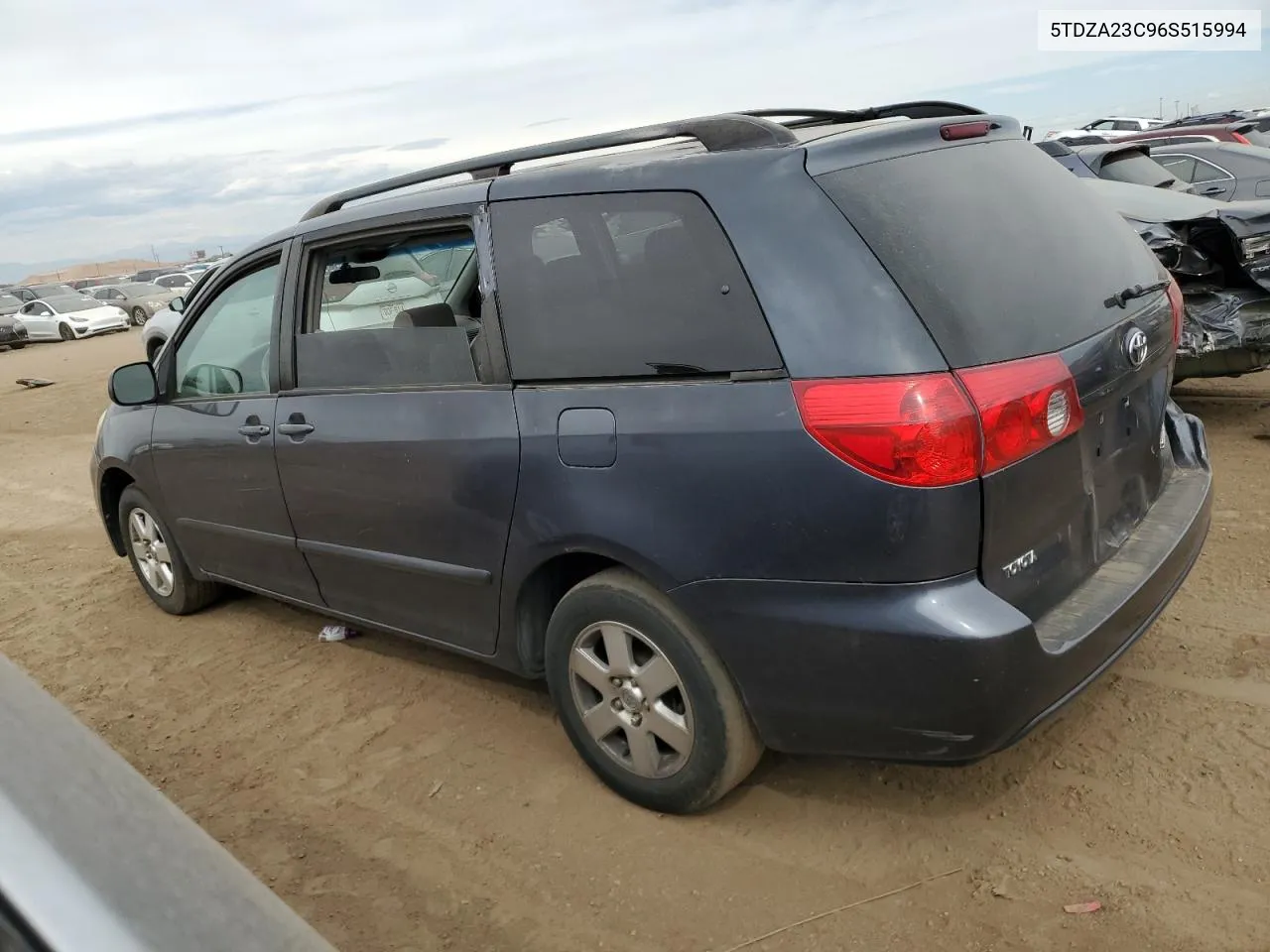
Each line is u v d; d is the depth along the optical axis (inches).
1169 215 230.8
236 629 183.6
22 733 43.3
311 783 128.0
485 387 114.1
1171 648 134.9
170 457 167.8
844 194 91.6
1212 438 228.2
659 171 100.3
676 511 96.7
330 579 145.6
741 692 99.0
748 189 94.0
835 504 87.4
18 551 256.4
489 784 122.5
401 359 125.1
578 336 105.2
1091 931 88.2
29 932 34.2
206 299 161.5
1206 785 105.4
